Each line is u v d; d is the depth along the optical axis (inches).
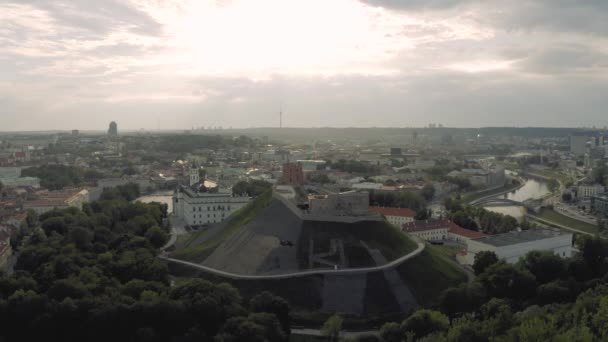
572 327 7012.8
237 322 7834.6
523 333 6796.3
